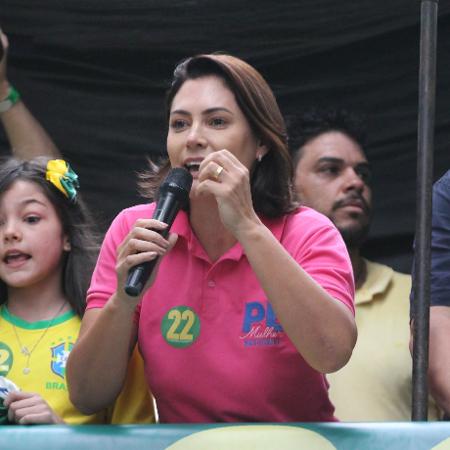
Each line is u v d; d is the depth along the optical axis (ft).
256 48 51.26
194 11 50.96
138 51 51.67
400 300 49.11
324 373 35.68
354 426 33.65
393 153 52.39
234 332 36.27
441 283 41.81
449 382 40.14
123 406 39.86
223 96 36.99
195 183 36.35
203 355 36.32
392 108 52.11
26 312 42.63
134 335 37.63
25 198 42.68
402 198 52.49
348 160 50.26
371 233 52.42
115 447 34.04
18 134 51.44
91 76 52.21
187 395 36.47
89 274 43.11
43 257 42.50
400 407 45.39
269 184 37.91
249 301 36.42
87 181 52.42
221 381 36.11
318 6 50.75
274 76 51.80
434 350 40.83
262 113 37.42
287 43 51.24
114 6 51.13
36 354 41.47
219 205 34.65
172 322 36.81
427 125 37.11
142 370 40.04
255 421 36.22
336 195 49.96
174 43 51.42
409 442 33.14
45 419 37.29
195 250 37.29
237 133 36.91
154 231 34.42
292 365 35.96
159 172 39.75
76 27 51.55
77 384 36.50
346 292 35.83
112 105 52.34
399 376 45.93
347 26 50.96
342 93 52.06
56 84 52.21
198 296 36.81
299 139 50.78
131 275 34.01
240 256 36.81
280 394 36.09
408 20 50.70
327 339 34.27
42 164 43.62
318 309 34.35
